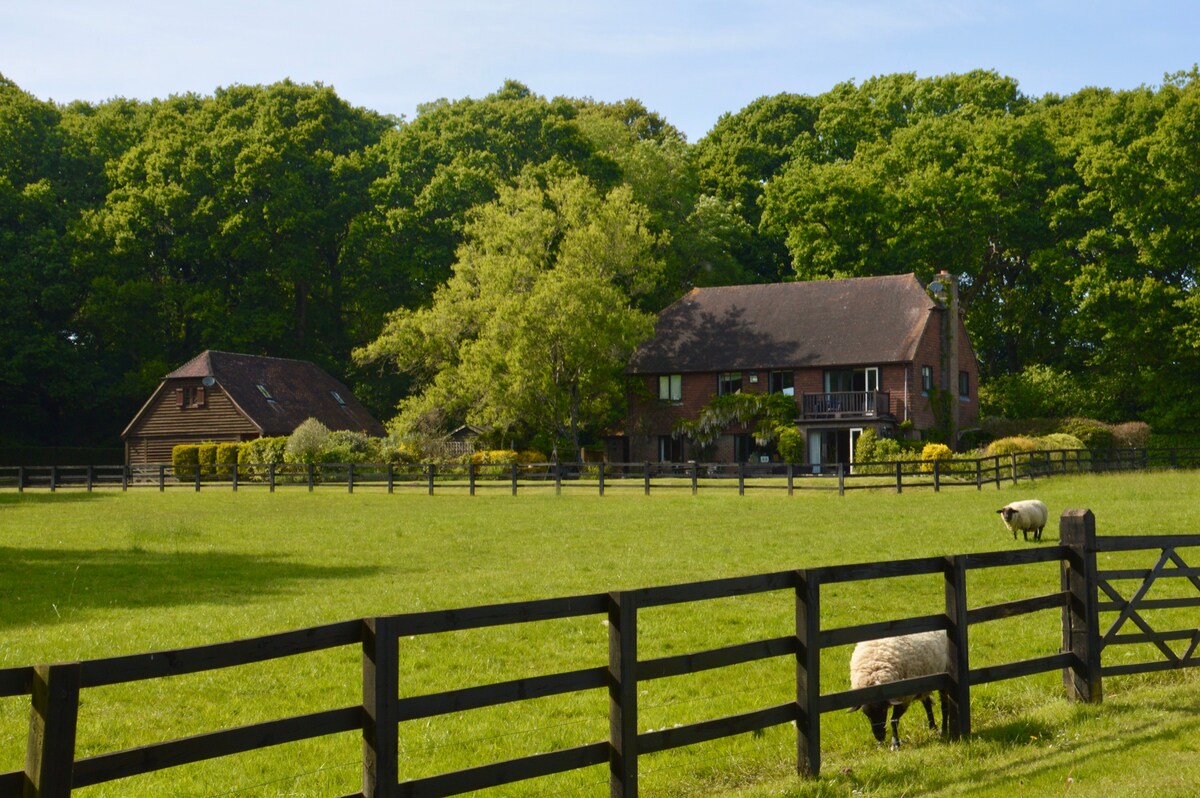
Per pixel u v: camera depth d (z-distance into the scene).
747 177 83.94
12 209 69.19
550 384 52.94
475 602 17.58
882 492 38.12
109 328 71.44
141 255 70.94
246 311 72.62
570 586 18.98
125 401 74.31
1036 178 66.38
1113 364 65.06
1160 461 49.44
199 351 75.69
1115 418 63.34
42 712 5.61
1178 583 18.53
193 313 70.75
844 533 25.81
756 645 8.79
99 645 14.32
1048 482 38.81
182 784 9.56
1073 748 9.45
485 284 56.22
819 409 56.31
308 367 68.38
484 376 52.47
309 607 17.27
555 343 53.28
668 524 29.20
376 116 90.00
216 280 74.62
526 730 11.02
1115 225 60.94
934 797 8.30
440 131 82.06
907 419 54.69
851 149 80.62
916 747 9.95
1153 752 9.11
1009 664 10.49
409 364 59.34
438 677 13.16
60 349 68.62
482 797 9.12
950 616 10.04
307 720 6.70
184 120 77.31
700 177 84.06
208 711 11.73
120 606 18.14
